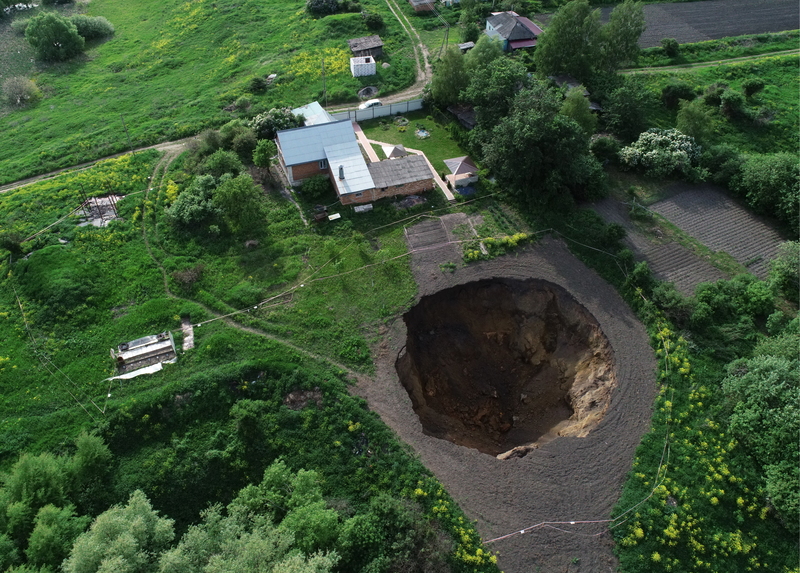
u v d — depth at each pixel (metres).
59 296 46.50
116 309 47.34
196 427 40.06
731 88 73.69
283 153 57.00
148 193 58.53
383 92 75.38
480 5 91.00
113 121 72.50
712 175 60.12
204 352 43.53
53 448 38.66
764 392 38.75
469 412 46.59
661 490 37.00
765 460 37.69
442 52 82.31
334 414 40.66
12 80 77.62
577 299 47.81
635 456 38.88
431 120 69.50
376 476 38.38
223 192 52.62
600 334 45.75
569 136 53.12
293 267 50.44
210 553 32.78
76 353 43.84
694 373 42.44
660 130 62.38
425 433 40.53
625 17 68.88
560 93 61.03
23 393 41.38
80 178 60.59
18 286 48.66
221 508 35.94
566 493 37.47
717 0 96.06
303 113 66.69
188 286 48.88
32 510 33.88
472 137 61.47
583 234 52.44
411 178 56.31
